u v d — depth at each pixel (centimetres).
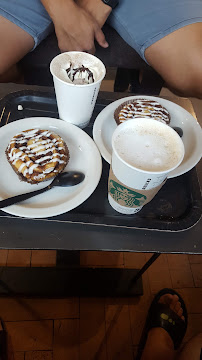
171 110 85
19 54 105
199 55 97
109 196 62
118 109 81
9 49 100
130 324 103
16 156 64
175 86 112
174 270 116
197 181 70
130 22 107
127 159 47
